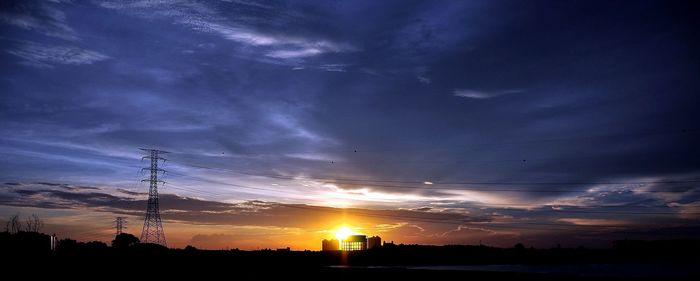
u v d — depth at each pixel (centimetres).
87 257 6794
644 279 4319
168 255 7775
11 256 5822
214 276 5431
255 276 5369
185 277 5338
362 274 5050
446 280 4556
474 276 4659
